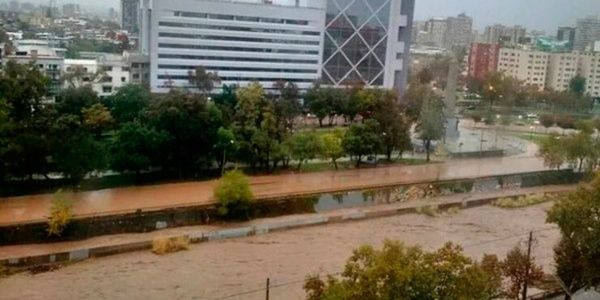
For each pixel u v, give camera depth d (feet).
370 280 161.89
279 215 363.15
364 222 365.81
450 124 615.16
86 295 247.91
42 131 357.82
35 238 300.81
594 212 215.10
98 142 383.65
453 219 382.01
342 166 481.87
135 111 500.33
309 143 439.22
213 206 354.54
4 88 361.30
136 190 383.24
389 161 510.99
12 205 338.54
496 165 531.09
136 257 291.99
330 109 632.38
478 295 164.96
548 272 282.97
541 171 510.58
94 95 497.87
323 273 279.49
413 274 159.53
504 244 336.29
